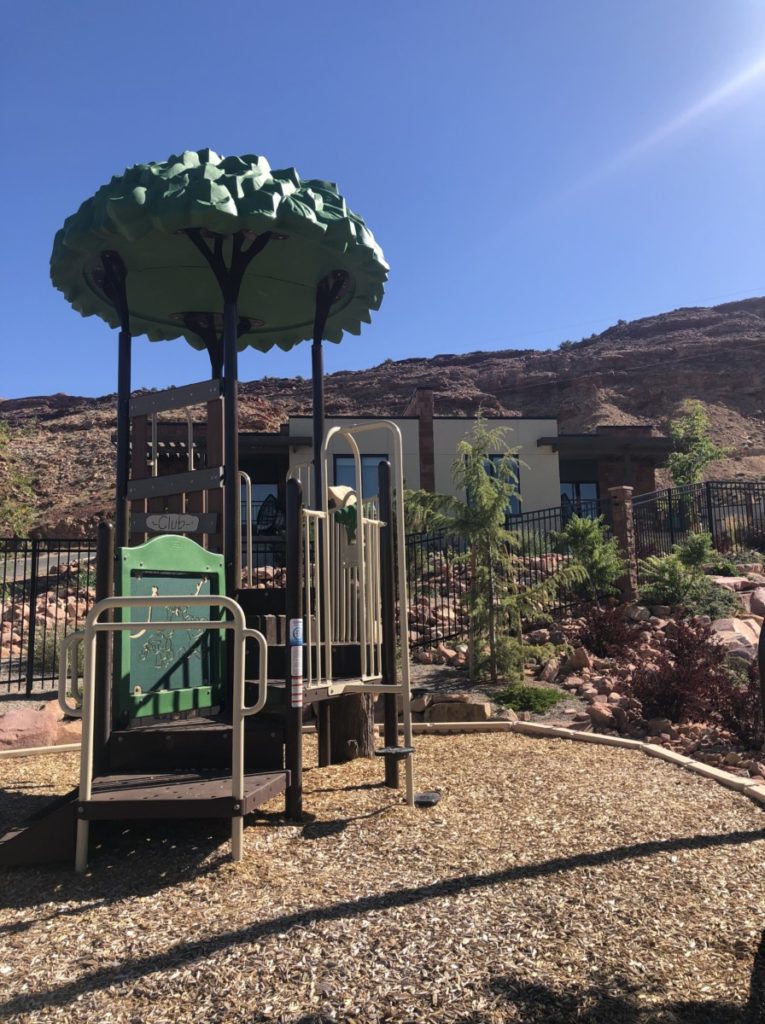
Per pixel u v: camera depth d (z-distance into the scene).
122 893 3.61
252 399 85.50
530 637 10.35
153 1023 2.51
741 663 8.79
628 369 106.94
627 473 30.81
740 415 94.69
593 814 4.61
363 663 5.34
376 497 5.87
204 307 8.07
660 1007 2.53
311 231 6.04
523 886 3.54
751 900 3.35
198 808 3.92
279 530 17.08
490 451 10.01
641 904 3.32
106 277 6.73
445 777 5.64
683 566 11.80
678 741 6.77
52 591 15.38
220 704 5.52
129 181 5.91
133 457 6.61
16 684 9.63
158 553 5.02
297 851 4.09
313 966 2.83
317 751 6.78
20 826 4.16
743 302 139.12
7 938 3.17
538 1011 2.52
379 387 116.94
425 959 2.86
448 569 12.75
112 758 4.60
